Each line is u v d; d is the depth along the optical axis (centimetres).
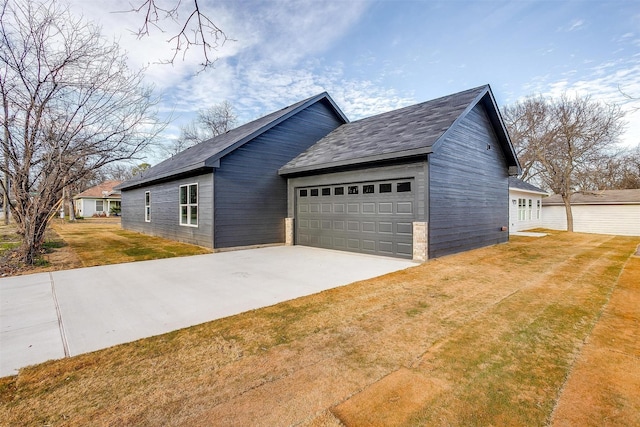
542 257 803
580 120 1711
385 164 795
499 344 301
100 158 811
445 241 802
